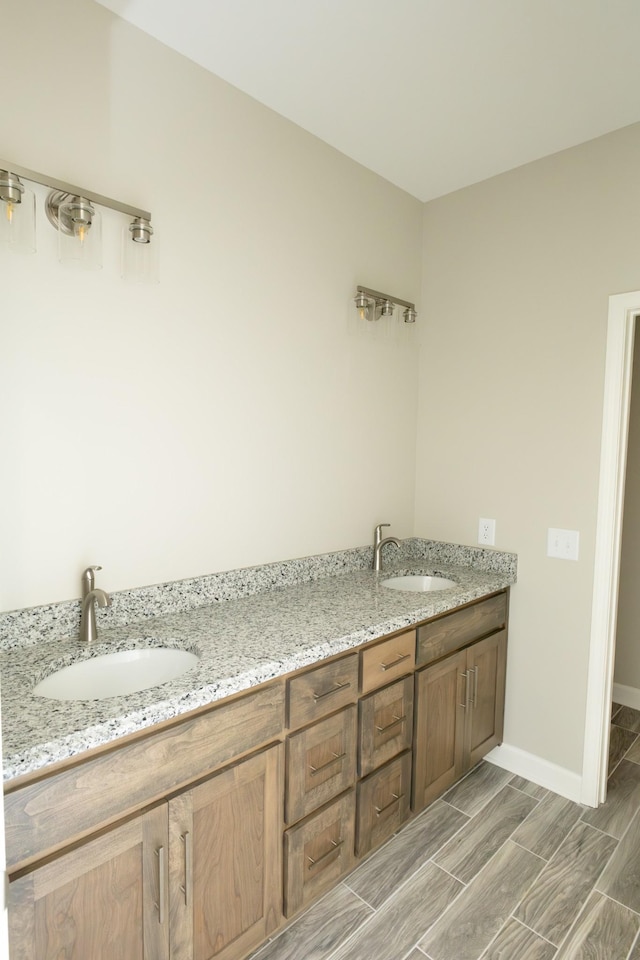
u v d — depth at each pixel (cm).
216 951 129
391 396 253
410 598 194
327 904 162
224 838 129
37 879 96
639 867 177
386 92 181
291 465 209
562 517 218
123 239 152
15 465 137
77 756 103
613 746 255
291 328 205
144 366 162
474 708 216
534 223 224
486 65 167
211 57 166
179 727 118
